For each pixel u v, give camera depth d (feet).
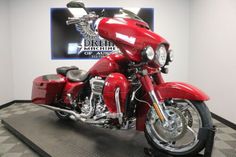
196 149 6.05
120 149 6.92
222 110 11.11
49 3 14.87
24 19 14.92
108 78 6.83
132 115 6.88
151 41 6.12
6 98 14.40
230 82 10.41
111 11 14.92
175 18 15.01
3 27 14.05
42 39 15.07
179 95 6.00
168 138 6.30
